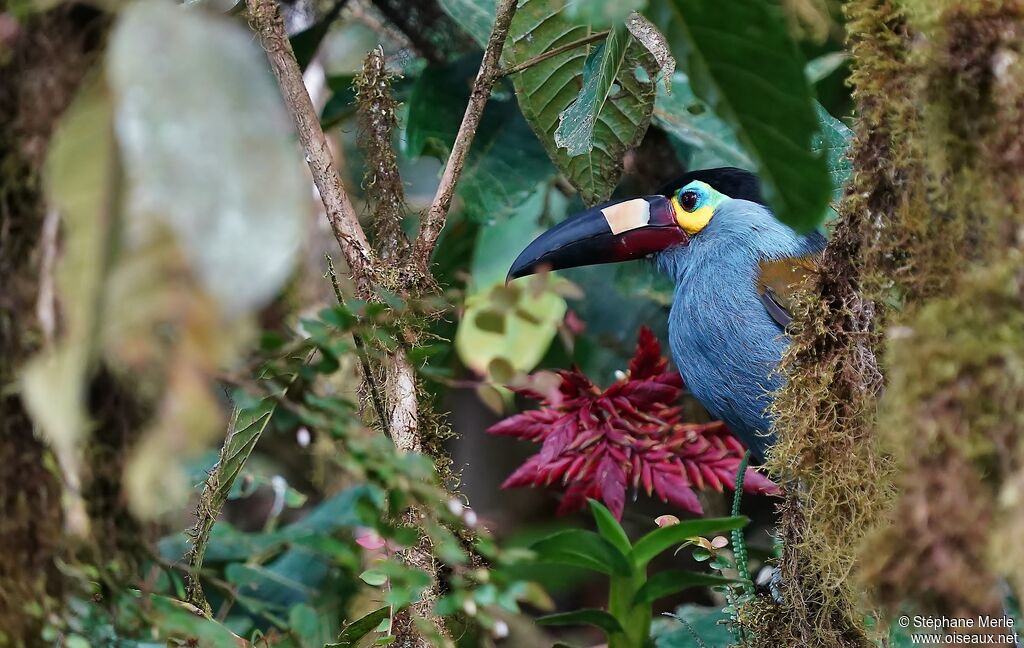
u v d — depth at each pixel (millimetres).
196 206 2211
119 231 2365
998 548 2918
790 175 3406
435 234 5070
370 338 4312
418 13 7820
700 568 8586
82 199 2422
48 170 2527
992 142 3119
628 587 5137
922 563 3053
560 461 5602
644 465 5621
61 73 3020
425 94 7188
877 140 3857
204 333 2203
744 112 3303
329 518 5184
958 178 3260
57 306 3047
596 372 7887
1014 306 2998
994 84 3109
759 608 4887
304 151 5258
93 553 3344
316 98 8773
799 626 4629
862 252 4012
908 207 3691
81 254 2408
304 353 4172
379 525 3766
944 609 3105
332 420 3715
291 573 5723
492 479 8961
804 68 3156
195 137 2236
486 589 3893
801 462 4328
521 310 5289
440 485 4719
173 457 2293
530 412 5766
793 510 4637
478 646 5172
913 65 3428
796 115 3254
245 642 3924
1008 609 3648
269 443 7434
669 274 7402
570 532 4938
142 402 3115
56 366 2436
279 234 2221
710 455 5727
